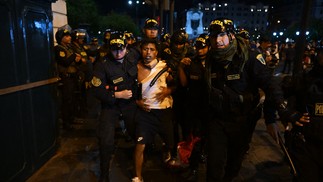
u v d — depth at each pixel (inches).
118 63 116.4
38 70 132.7
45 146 142.9
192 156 131.4
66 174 132.4
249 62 90.6
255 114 97.5
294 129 89.7
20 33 117.6
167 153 137.2
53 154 151.9
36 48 130.6
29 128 126.6
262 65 90.5
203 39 119.9
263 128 203.3
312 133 82.4
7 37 108.8
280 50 815.7
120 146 168.2
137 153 118.0
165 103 121.5
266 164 145.4
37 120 133.8
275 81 91.0
